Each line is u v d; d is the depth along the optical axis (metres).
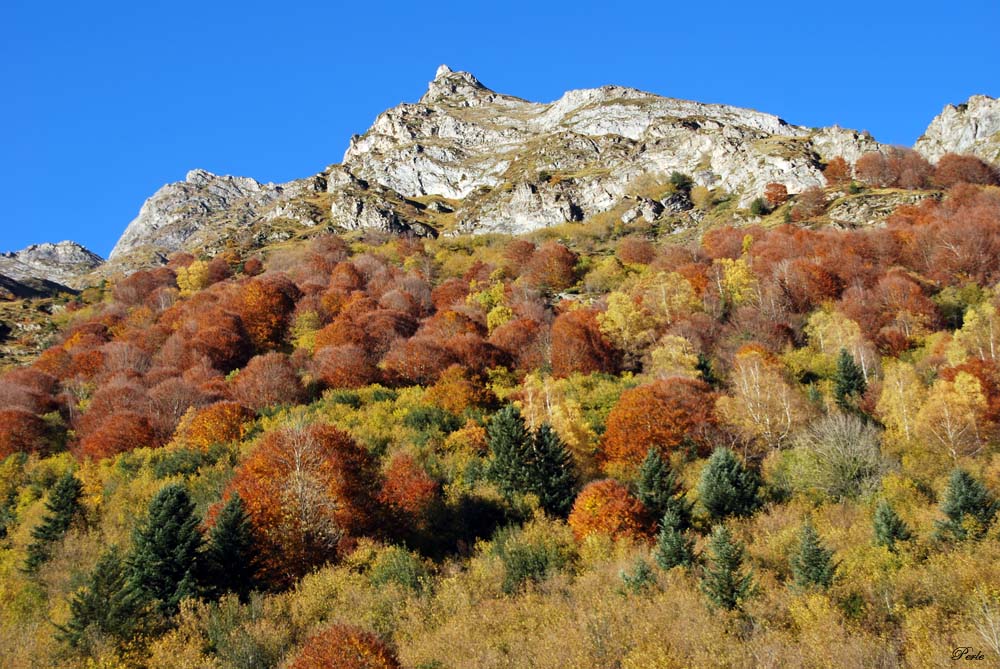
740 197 142.62
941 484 35.62
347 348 71.06
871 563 27.48
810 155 145.25
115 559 29.06
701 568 28.03
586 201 168.25
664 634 24.19
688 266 91.69
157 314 104.88
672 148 177.00
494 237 153.88
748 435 46.03
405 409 54.38
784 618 24.94
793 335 69.88
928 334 65.44
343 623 26.33
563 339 68.62
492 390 61.31
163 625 28.38
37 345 106.94
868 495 35.78
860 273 80.38
